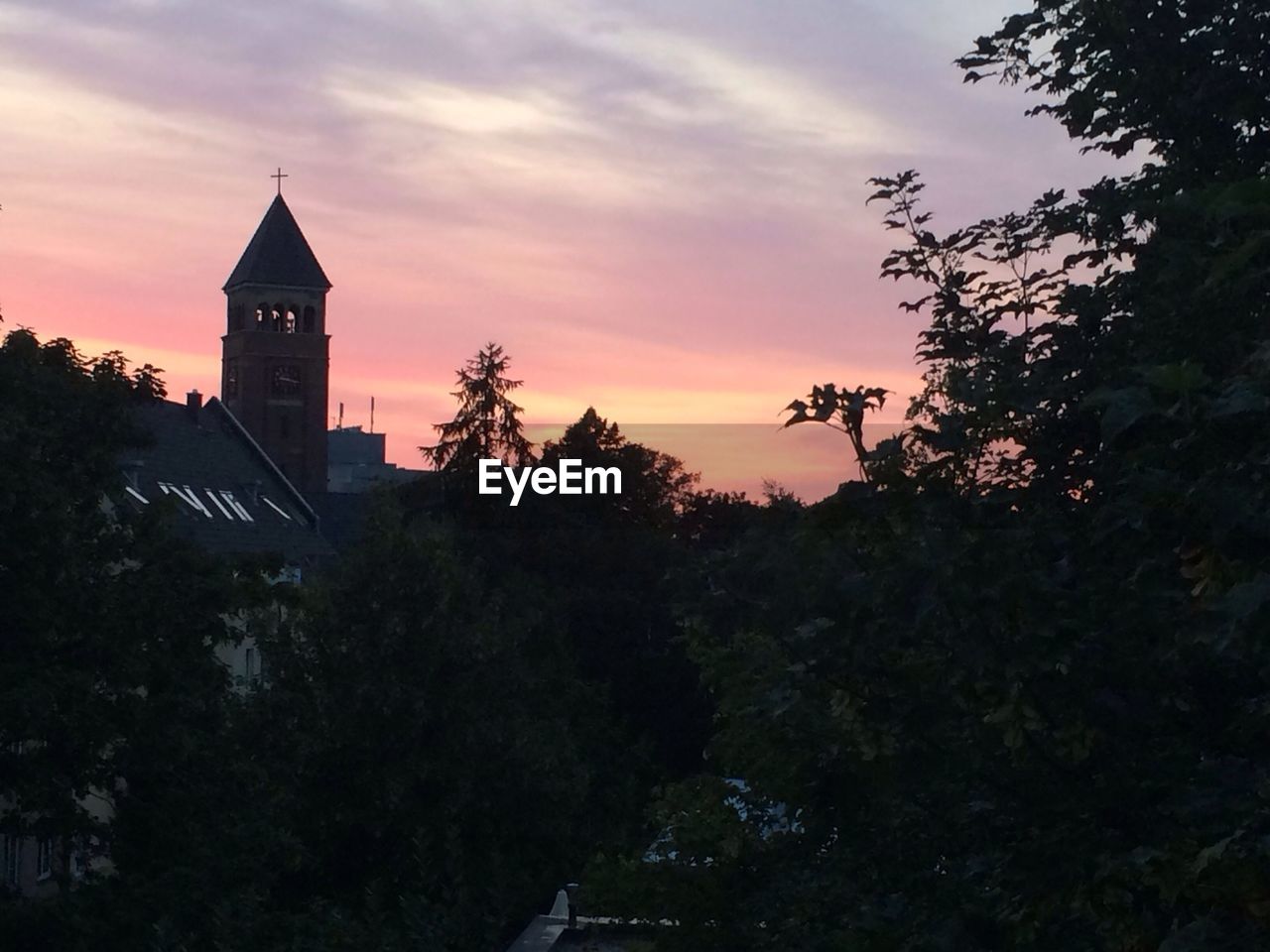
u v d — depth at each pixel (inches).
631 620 1788.9
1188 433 182.9
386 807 1190.9
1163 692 206.7
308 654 1250.6
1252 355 172.6
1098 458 251.0
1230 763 174.6
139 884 736.3
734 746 505.0
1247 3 319.6
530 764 1272.1
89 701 744.3
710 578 223.6
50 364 815.1
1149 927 207.6
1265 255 216.2
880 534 217.3
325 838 1189.1
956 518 213.8
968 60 347.9
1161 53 324.2
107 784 772.6
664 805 575.8
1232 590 154.2
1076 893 212.5
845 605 208.8
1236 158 329.4
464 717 1258.0
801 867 455.8
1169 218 260.7
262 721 1182.3
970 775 231.6
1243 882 171.9
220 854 791.1
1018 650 197.5
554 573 1861.5
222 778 821.2
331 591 1270.9
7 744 740.0
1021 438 256.8
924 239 320.5
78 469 815.1
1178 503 181.2
